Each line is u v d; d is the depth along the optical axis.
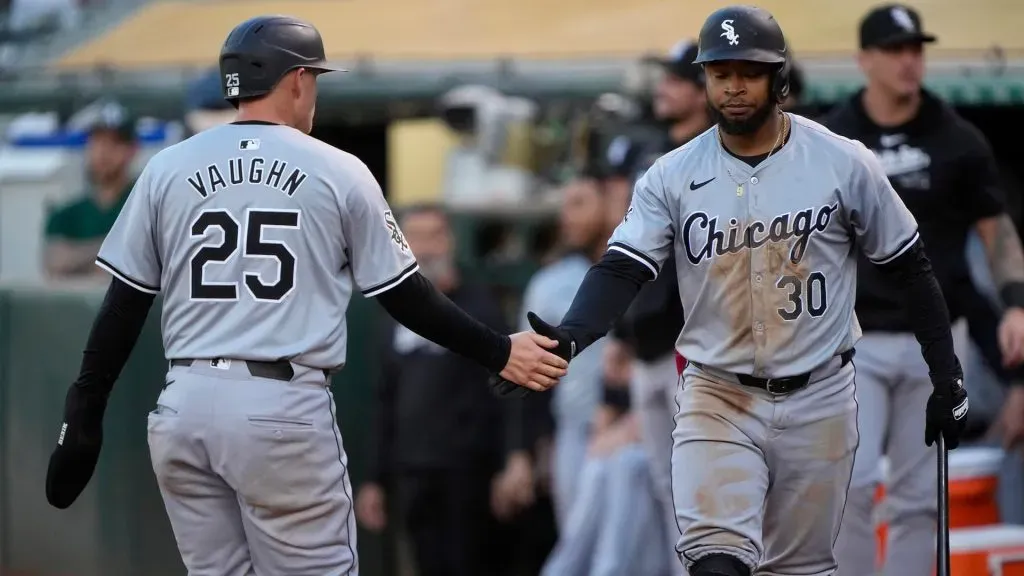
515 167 38.19
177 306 17.41
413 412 29.31
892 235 17.41
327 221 17.31
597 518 28.97
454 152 38.97
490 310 29.80
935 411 18.00
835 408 17.77
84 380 17.97
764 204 17.19
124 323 17.83
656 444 25.64
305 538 17.39
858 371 22.22
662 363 24.97
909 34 21.88
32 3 44.97
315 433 17.20
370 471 29.09
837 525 18.33
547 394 29.97
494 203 37.97
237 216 17.25
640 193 17.89
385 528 29.36
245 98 17.86
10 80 40.56
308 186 17.30
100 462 28.44
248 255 17.16
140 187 17.73
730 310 17.47
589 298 17.67
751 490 17.62
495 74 35.72
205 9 43.84
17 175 37.06
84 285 29.34
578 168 36.97
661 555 28.58
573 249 30.69
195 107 28.47
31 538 29.75
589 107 36.41
